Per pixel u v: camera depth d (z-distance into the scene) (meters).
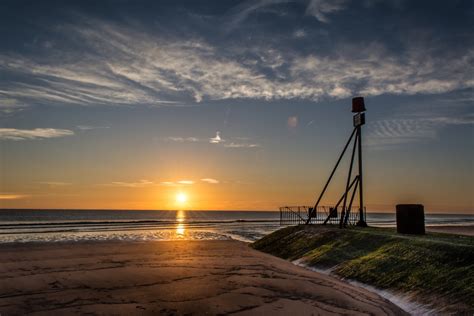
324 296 12.43
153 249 24.09
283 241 25.28
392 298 12.22
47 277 14.55
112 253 21.70
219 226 61.66
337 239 20.64
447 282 11.47
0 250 21.81
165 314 10.30
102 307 10.78
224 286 13.64
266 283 14.24
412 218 19.42
